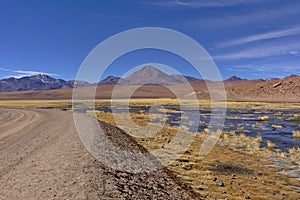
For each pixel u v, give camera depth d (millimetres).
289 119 45625
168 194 9828
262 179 13102
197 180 12711
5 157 11953
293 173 14180
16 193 7656
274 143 23422
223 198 10609
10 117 35469
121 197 7844
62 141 15898
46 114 40000
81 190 7828
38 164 10672
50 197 7348
